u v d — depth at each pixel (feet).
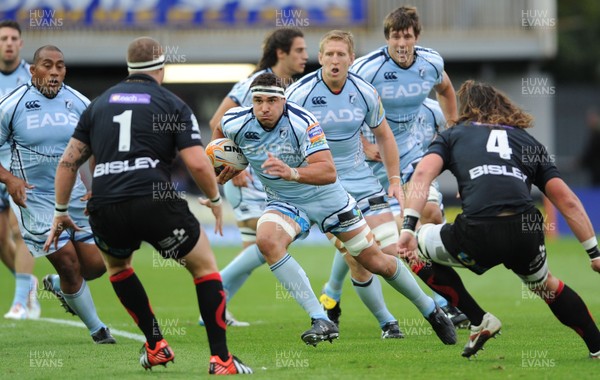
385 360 76.59
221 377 67.62
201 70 277.85
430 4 276.82
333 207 82.43
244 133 80.02
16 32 116.37
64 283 91.61
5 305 141.28
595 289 151.43
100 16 267.59
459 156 71.51
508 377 66.49
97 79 281.74
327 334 78.13
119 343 93.30
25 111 93.35
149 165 67.15
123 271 71.15
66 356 82.99
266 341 93.45
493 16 277.64
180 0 269.85
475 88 74.23
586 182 304.09
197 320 116.98
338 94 90.79
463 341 89.30
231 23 271.08
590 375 66.90
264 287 167.73
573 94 324.39
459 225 70.23
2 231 124.57
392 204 106.32
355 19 269.44
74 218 93.40
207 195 68.13
